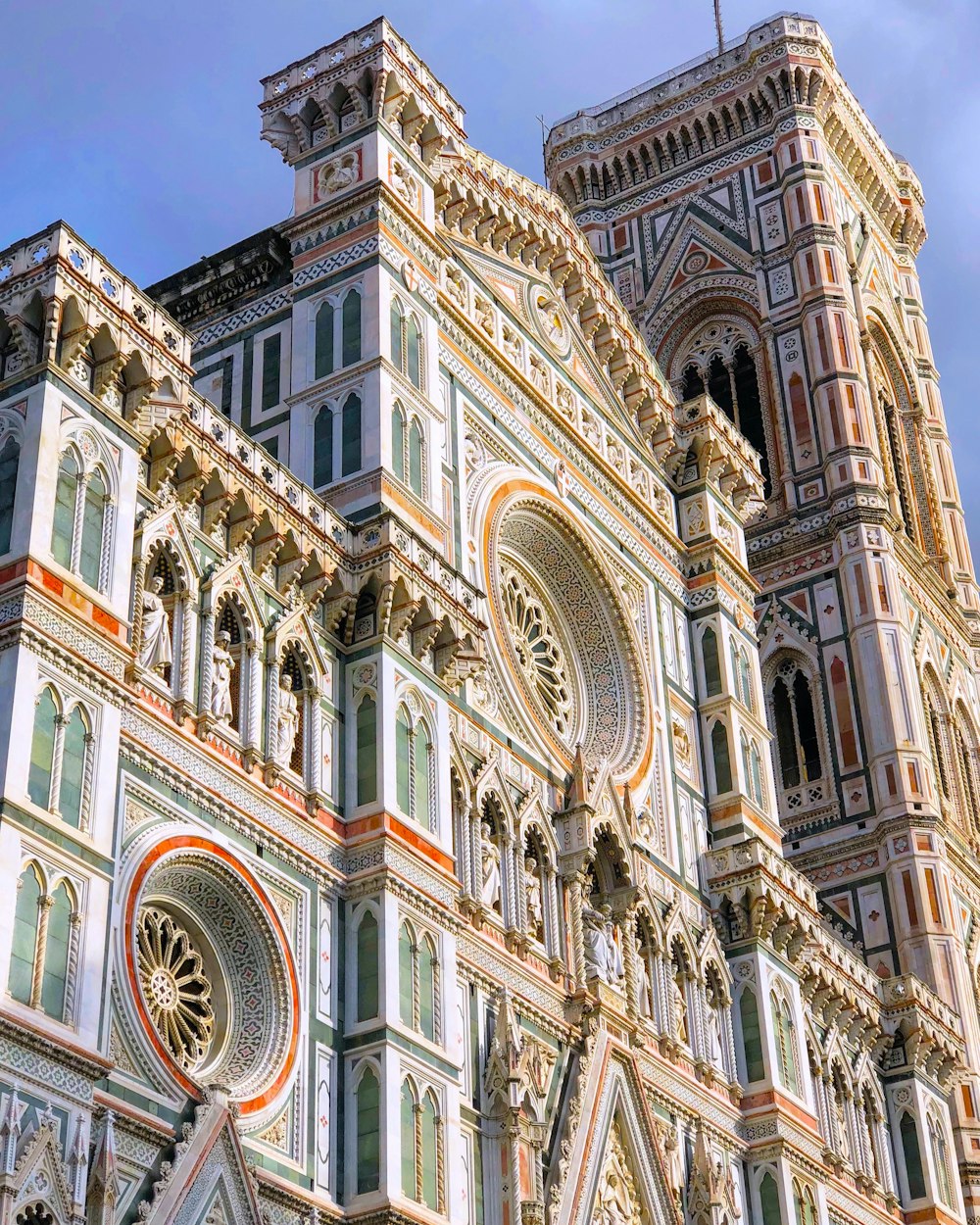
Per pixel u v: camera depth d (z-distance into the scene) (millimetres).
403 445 49531
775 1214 54188
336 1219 38062
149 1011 35875
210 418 42594
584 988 49281
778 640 83188
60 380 37656
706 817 60781
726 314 94312
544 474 57875
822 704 81125
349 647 45000
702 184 97500
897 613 81938
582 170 100438
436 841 43906
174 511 40625
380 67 53562
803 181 93750
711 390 93938
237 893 39094
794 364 89562
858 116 101625
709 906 58656
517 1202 42812
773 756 81312
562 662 58344
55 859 33531
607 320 64250
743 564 67125
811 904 62438
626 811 54688
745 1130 55500
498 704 51312
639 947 53781
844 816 78562
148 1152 34000
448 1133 40625
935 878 75812
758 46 97562
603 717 58156
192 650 39906
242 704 41062
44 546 35750
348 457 48531
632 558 61750
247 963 39375
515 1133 43625
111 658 36406
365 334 50156
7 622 34688
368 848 42156
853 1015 65000
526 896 49125
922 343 101250
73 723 35156
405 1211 38375
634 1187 48438
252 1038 38688
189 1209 33906
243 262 53438
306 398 50094
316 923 40781
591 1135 46875
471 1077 44062
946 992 73375
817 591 83375
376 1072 39656
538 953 48719
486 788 48750
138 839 36688
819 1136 57781
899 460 95000
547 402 59094
